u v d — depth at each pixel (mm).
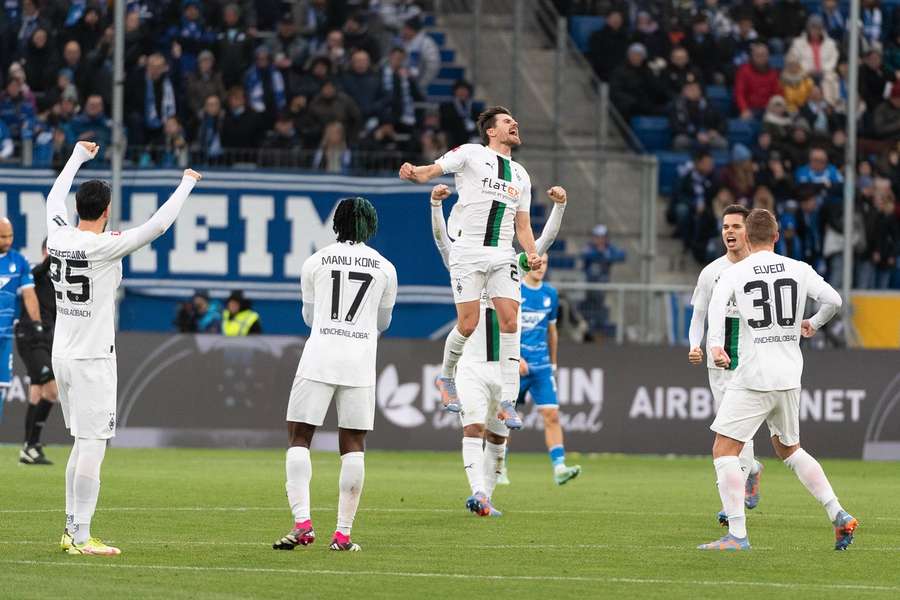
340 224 30500
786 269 31828
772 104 83500
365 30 80750
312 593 25297
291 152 71812
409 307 69562
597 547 32625
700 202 79625
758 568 29516
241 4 80438
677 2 90562
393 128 77812
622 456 67688
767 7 91375
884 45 88750
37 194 68500
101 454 29734
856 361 68500
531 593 25797
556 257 77125
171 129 72375
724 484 32500
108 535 33406
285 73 76938
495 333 39531
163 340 65188
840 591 26688
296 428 30359
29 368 53688
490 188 36312
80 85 74375
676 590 26422
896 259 79688
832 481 55438
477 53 85312
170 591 25172
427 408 66625
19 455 58875
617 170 79500
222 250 68625
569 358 67375
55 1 76625
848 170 68750
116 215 64438
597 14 91000
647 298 70625
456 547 32156
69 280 29266
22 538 32375
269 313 69062
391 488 47656
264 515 38062
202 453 62719
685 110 84812
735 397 32094
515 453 67562
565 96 86625
